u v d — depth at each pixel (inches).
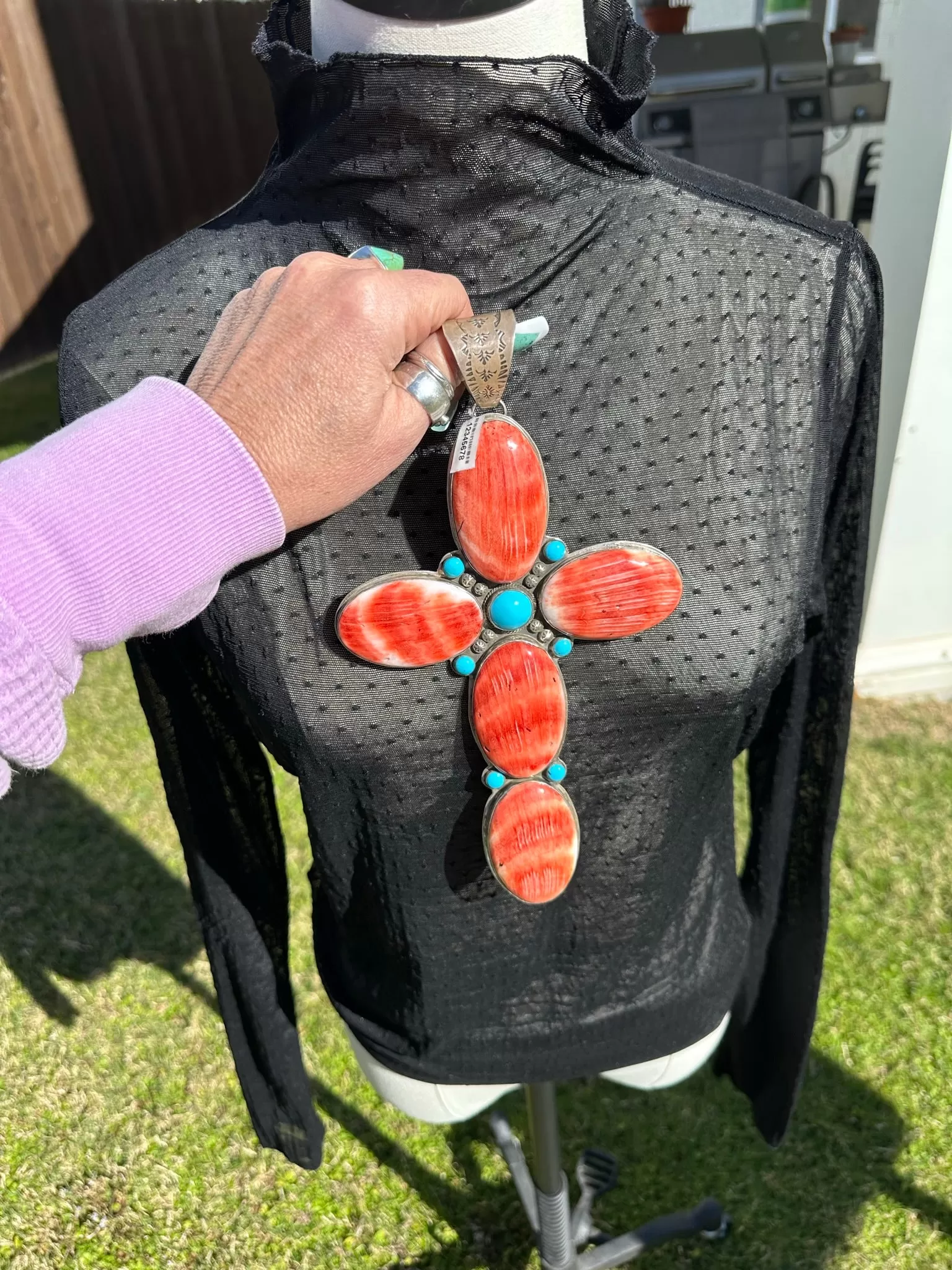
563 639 23.0
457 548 22.1
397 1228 60.0
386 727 23.9
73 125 142.9
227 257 22.9
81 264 149.4
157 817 92.7
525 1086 41.4
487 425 20.8
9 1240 60.0
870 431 26.7
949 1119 62.9
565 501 22.6
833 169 100.1
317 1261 58.6
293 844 84.7
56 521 15.9
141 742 102.7
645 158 24.1
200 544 16.9
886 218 79.3
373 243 22.2
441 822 25.8
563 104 20.9
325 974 34.6
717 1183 60.8
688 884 30.4
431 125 20.6
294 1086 35.8
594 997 30.8
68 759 100.3
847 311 24.0
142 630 17.9
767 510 23.4
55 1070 70.1
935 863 80.3
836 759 31.5
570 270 22.3
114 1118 66.9
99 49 144.3
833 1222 58.2
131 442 16.6
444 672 23.5
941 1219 57.9
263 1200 61.8
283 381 17.0
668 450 22.7
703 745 26.0
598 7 23.5
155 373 22.3
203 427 16.9
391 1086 33.9
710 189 24.6
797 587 24.5
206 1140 65.3
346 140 21.4
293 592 22.8
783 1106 38.3
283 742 24.5
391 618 21.8
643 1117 65.1
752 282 22.8
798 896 34.8
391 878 27.1
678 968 31.4
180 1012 74.0
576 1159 62.7
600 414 22.4
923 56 71.5
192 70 159.6
